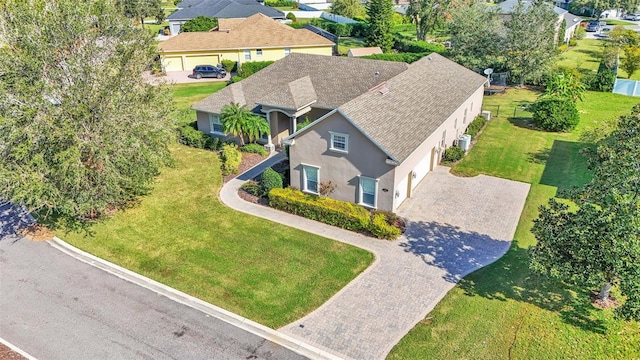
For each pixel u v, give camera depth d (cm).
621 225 1402
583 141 3206
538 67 4662
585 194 1669
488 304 1755
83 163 2158
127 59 2194
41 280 1950
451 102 3069
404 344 1578
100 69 2134
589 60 5894
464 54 4956
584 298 1769
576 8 9525
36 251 2162
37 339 1630
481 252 2100
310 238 2222
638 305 1384
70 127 1992
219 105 3338
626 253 1410
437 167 3011
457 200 2578
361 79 3338
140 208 2509
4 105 1939
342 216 2284
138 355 1555
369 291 1850
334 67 3516
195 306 1788
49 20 2023
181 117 3562
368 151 2297
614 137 1888
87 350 1578
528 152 3253
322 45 5653
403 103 2738
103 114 2097
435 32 7175
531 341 1564
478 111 3916
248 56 5603
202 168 3003
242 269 2002
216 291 1867
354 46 6800
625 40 5616
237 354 1558
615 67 5247
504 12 5744
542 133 3616
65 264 2062
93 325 1692
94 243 2216
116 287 1903
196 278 1948
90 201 2139
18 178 1934
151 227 2339
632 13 9456
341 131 2328
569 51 6475
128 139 2145
